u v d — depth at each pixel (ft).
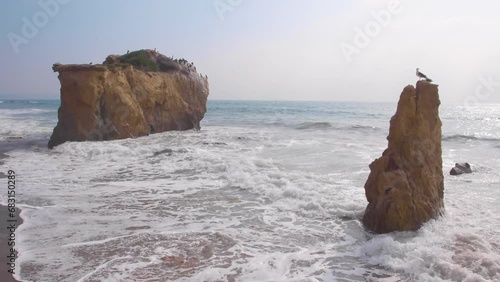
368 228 29.14
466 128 117.50
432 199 28.73
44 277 20.79
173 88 103.40
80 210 33.24
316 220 31.17
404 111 29.58
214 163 54.54
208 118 175.32
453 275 20.66
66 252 24.16
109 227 28.96
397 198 27.48
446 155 64.59
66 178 46.37
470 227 28.27
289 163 55.62
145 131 89.40
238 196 38.37
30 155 64.44
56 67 75.05
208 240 26.53
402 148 29.25
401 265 22.34
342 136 91.61
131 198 37.47
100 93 77.15
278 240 26.84
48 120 144.46
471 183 43.75
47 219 30.55
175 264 22.61
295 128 117.29
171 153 63.46
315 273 21.84
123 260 23.06
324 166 53.01
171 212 33.06
